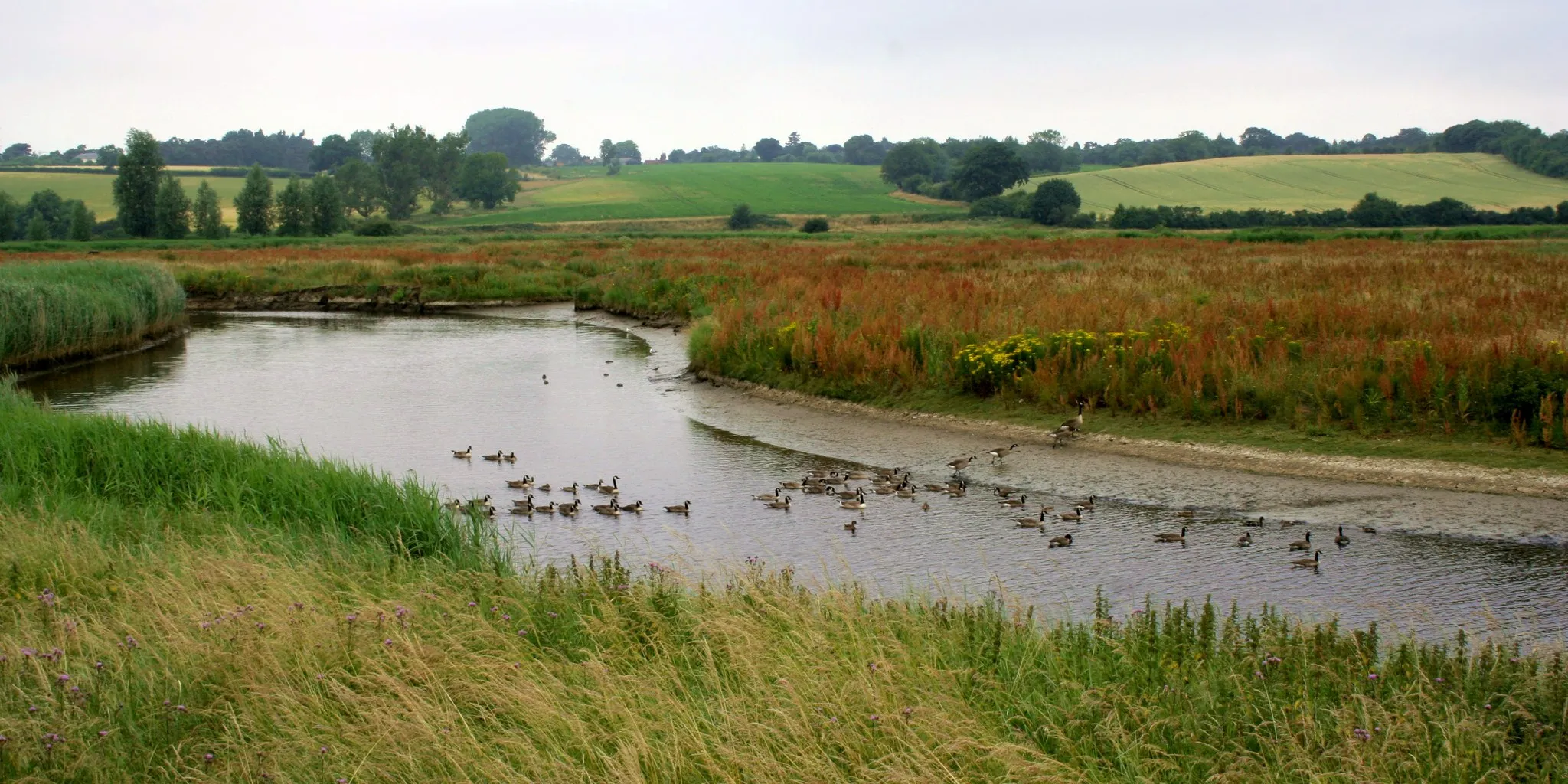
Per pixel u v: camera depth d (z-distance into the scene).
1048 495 18.88
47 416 17.89
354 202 163.62
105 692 7.47
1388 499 17.66
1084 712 7.31
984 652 8.59
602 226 151.00
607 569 10.66
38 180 180.38
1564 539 15.52
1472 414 20.09
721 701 7.29
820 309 33.03
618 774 6.32
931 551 15.53
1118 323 27.72
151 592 9.20
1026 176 172.75
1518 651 9.20
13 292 35.34
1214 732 7.12
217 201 120.12
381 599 9.70
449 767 6.70
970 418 24.48
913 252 65.31
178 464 15.95
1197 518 17.20
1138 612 9.91
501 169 181.00
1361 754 6.52
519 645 8.62
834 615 9.10
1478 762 6.50
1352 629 11.88
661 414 27.47
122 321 40.16
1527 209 115.81
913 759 6.53
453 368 35.84
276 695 7.30
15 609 9.12
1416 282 35.84
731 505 18.56
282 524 13.90
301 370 35.50
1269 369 22.42
